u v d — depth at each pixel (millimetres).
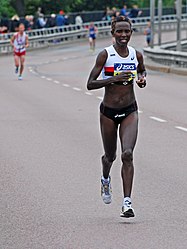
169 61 54312
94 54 77188
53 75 50250
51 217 13305
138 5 138625
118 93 13094
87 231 12352
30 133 23578
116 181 16484
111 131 13289
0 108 30594
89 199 14664
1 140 22250
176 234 12117
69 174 17125
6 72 53406
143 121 26250
